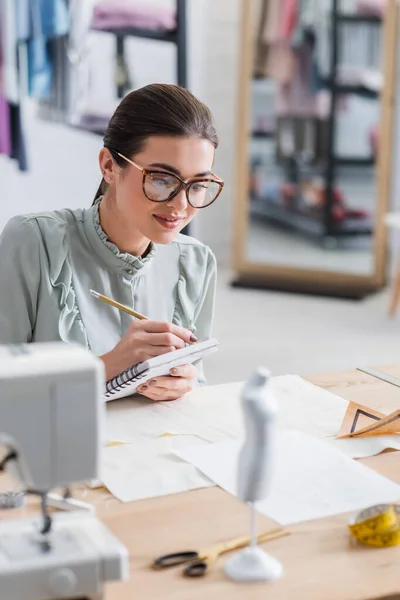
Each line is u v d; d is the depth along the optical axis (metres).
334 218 6.67
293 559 1.39
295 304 6.37
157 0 5.91
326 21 6.48
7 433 1.28
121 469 1.69
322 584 1.32
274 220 6.89
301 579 1.33
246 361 5.05
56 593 1.24
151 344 2.00
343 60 6.46
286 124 6.73
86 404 1.30
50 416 1.29
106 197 2.19
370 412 1.91
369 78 6.40
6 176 6.21
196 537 1.45
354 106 6.48
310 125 6.64
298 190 6.77
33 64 5.36
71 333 2.17
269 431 1.34
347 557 1.39
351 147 6.54
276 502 1.56
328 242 6.72
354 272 6.68
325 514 1.53
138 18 5.88
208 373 4.83
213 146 2.02
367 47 6.38
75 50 5.52
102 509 1.54
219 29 7.29
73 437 1.30
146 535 1.46
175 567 1.36
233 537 1.45
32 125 6.19
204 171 1.99
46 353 1.34
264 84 6.76
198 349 2.00
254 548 1.36
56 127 6.25
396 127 6.57
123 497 1.58
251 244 7.00
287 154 6.76
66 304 2.17
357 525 1.43
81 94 5.64
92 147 6.36
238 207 6.99
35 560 1.24
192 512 1.54
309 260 6.81
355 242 6.64
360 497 1.59
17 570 1.23
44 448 1.29
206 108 2.02
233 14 7.27
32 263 2.17
